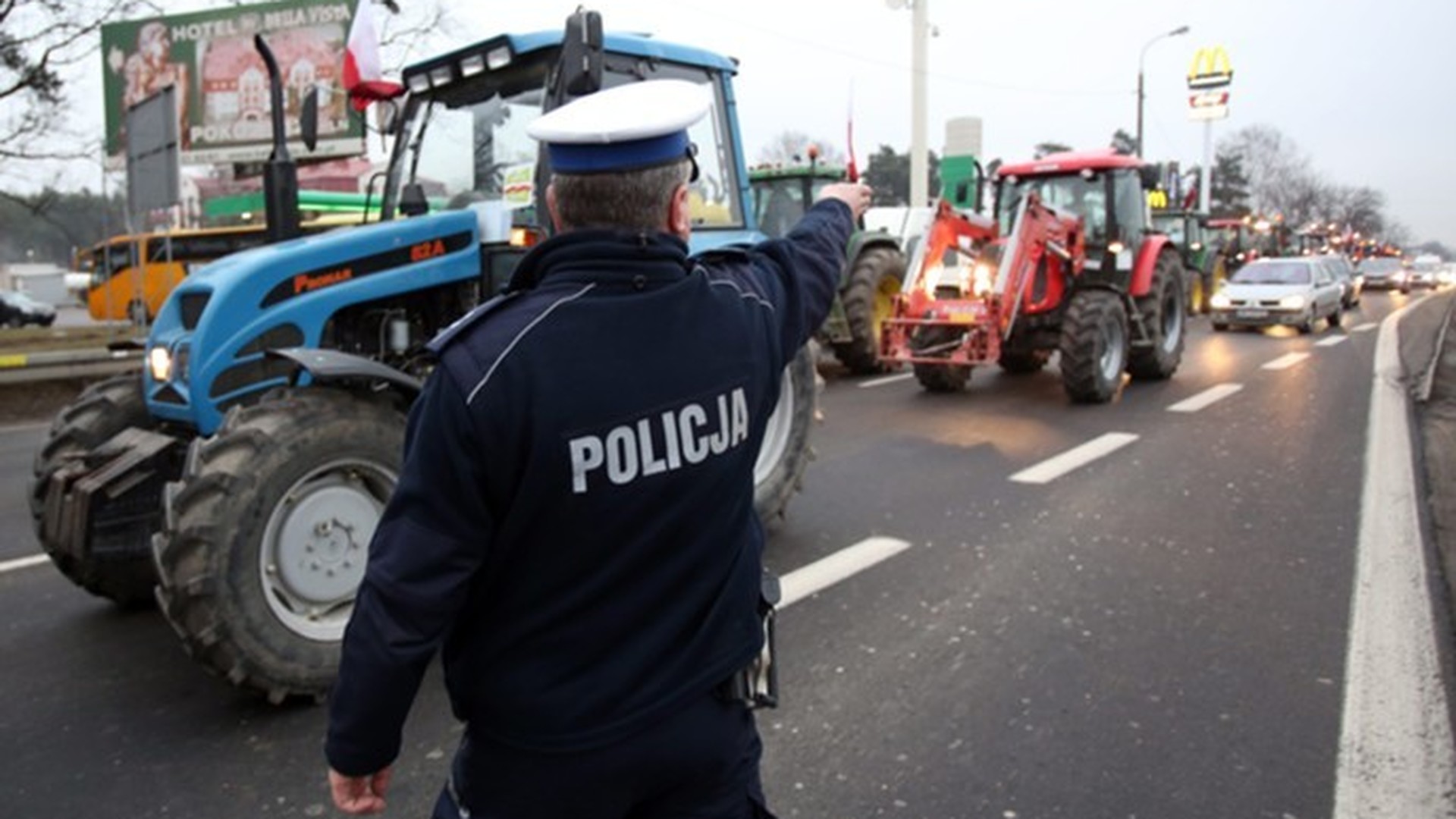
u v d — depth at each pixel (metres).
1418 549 5.00
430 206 4.98
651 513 1.54
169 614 3.33
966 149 23.59
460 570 1.48
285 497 3.45
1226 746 3.15
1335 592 4.43
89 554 3.73
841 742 3.23
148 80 20.41
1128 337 10.38
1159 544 5.15
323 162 19.59
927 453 7.48
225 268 4.03
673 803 1.64
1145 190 11.24
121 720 3.49
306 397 3.56
